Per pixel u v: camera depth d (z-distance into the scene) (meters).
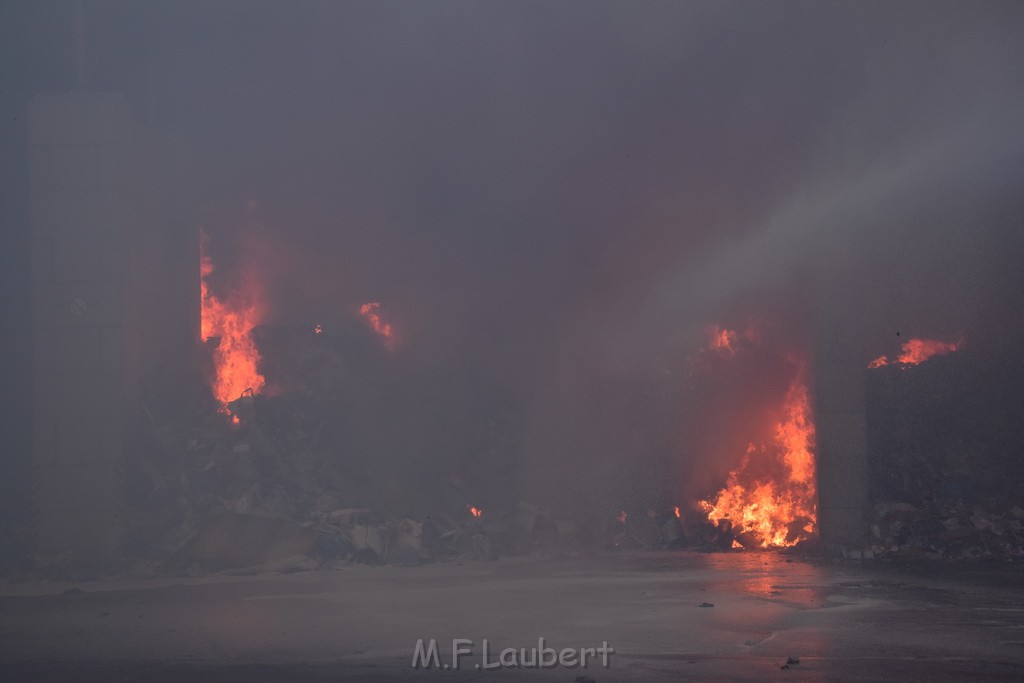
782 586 16.70
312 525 21.78
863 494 23.44
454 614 13.06
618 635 11.04
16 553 21.05
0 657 9.88
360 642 10.64
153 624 12.38
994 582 17.23
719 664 9.13
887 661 9.23
